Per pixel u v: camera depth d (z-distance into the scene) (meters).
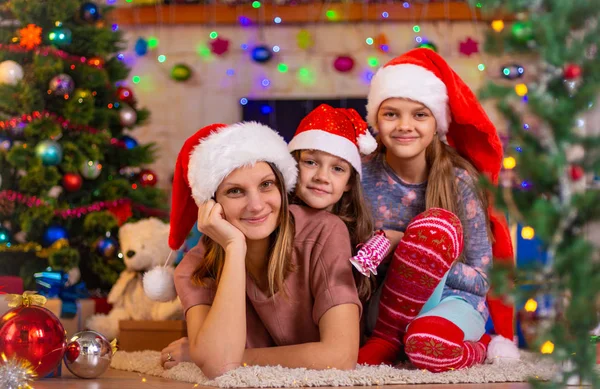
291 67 4.88
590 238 1.36
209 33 4.93
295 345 1.75
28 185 3.14
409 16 4.78
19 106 3.17
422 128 2.06
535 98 1.42
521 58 1.72
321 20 4.84
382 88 2.08
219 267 1.78
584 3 1.41
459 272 2.03
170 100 4.93
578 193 1.34
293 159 1.82
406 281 1.86
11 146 3.20
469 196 2.09
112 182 3.43
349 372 1.66
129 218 3.37
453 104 2.08
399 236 1.97
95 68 3.42
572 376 1.38
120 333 2.37
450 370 1.79
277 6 4.84
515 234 2.64
